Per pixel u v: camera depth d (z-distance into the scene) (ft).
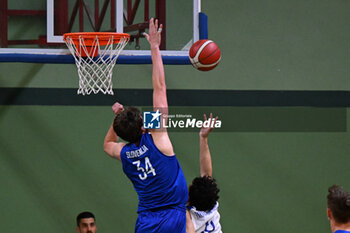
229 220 44.91
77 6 36.52
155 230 22.76
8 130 42.96
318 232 45.73
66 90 43.65
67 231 43.14
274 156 45.75
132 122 22.65
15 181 42.83
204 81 45.32
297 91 46.37
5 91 43.01
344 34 47.16
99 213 43.60
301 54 46.60
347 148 46.57
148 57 35.19
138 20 36.50
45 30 38.04
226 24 45.70
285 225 45.47
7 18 37.73
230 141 45.42
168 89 44.88
